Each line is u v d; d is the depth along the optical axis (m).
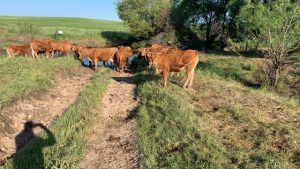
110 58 21.36
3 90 12.38
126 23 44.44
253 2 27.50
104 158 8.73
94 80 16.64
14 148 9.60
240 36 30.28
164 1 43.28
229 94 13.90
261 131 9.67
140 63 22.58
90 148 9.27
